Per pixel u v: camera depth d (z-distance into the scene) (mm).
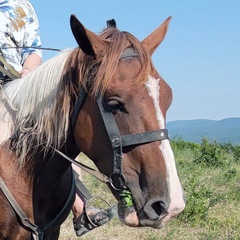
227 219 4645
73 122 2088
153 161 1900
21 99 2248
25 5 2633
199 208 4676
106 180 2012
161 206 1871
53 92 2143
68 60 2141
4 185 2201
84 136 2047
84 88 2023
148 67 1937
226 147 10719
